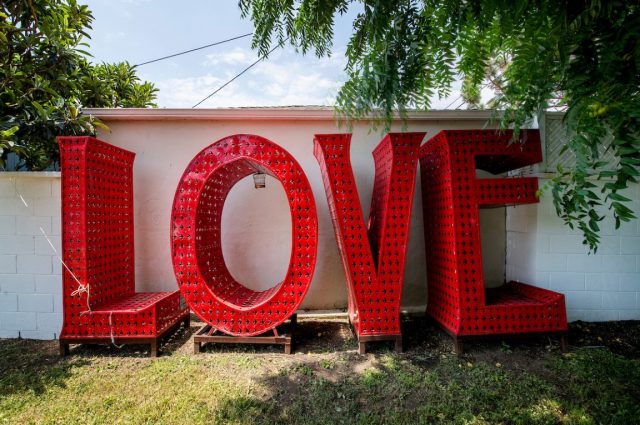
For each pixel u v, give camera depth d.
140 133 4.19
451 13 1.69
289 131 4.26
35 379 2.64
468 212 3.14
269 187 4.27
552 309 3.06
